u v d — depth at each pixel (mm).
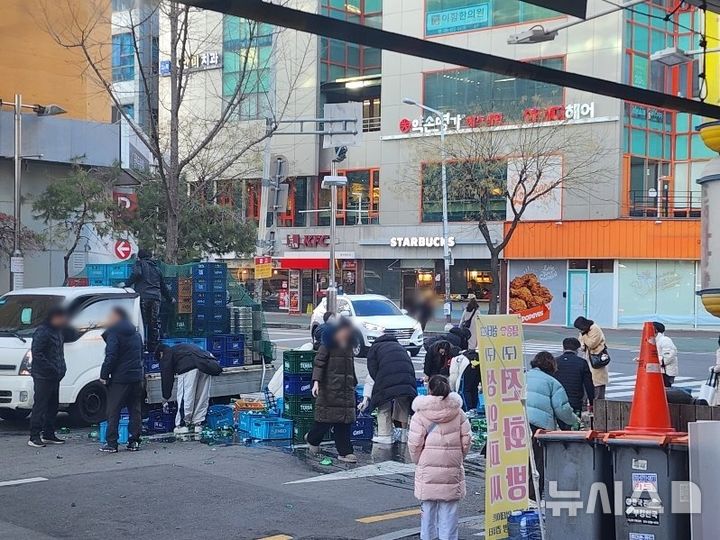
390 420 12148
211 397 14594
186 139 29484
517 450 7145
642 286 39312
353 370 10977
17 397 12180
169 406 12820
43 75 22734
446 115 41562
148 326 14008
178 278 15039
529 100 39000
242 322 15602
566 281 40469
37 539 7293
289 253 48344
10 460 10555
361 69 48000
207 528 7738
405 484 9766
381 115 44812
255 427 12141
